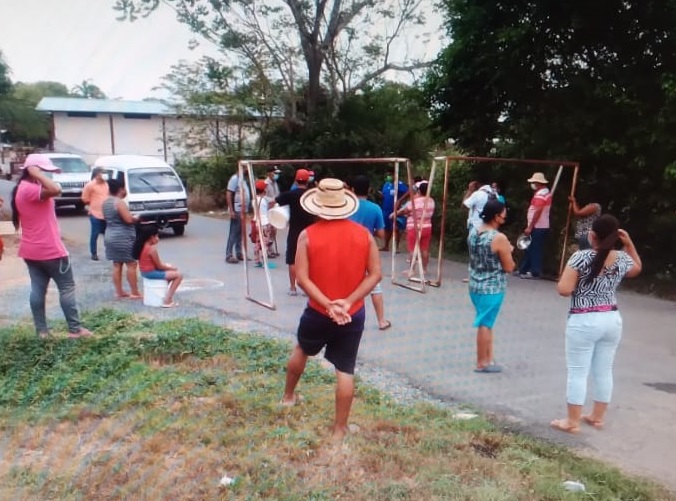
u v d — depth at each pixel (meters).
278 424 4.23
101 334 6.06
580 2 9.47
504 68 10.55
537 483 3.54
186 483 3.40
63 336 5.87
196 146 21.84
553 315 7.65
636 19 9.44
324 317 3.94
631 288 9.35
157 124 20.88
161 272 7.80
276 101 19.11
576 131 10.06
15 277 9.41
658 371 5.68
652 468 3.87
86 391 4.69
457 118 12.41
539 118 10.84
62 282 5.80
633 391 5.18
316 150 18.48
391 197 12.52
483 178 12.23
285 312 7.61
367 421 4.37
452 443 4.07
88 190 10.87
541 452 4.03
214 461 3.67
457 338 6.60
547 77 10.70
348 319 3.78
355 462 3.73
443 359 5.91
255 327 6.91
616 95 9.25
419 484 3.48
